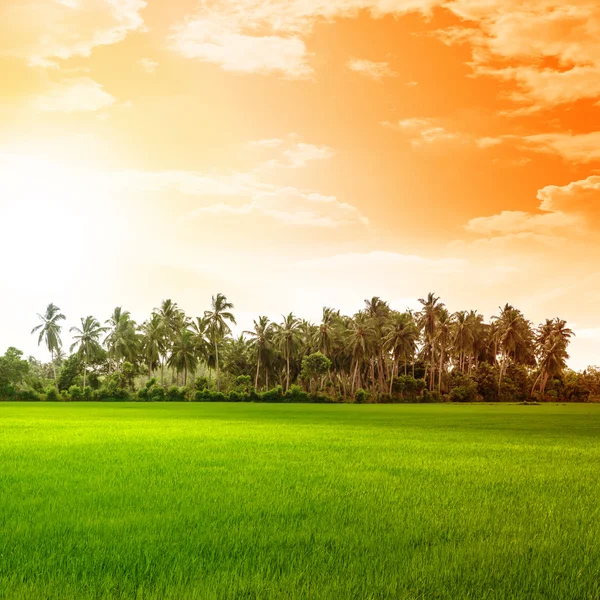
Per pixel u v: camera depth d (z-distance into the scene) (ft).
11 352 372.38
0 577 23.35
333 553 26.91
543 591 22.41
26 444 79.46
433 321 437.58
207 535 29.73
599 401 474.08
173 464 57.77
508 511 36.45
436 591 22.18
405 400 416.67
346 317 447.01
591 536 30.45
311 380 419.95
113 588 22.26
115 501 38.27
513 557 26.35
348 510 35.96
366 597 21.39
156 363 426.92
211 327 389.19
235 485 44.91
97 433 101.71
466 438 97.14
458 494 42.06
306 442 85.81
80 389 371.56
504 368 460.55
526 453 73.00
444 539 29.66
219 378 414.62
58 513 34.68
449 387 453.17
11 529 30.81
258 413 201.77
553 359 450.71
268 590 22.00
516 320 453.58
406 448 77.92
